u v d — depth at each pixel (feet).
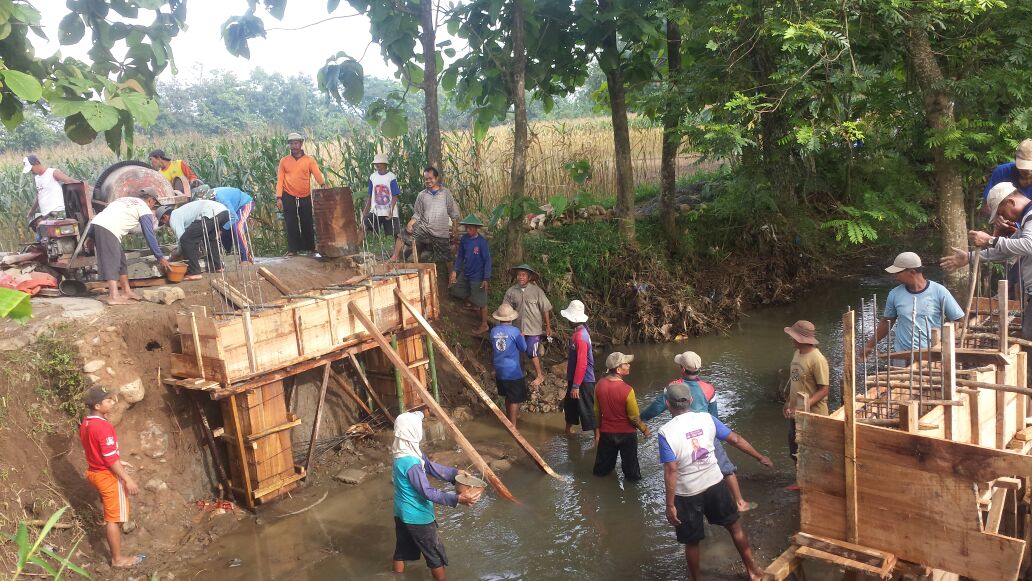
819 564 20.20
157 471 23.76
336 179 50.88
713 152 33.17
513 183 39.63
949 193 27.81
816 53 28.40
